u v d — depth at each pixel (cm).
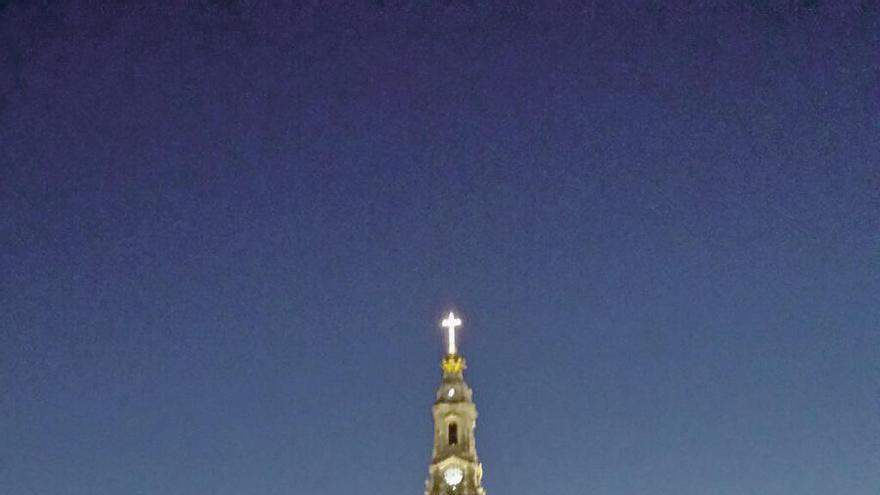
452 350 16225
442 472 15350
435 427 15725
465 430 15625
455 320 16338
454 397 15800
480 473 15488
